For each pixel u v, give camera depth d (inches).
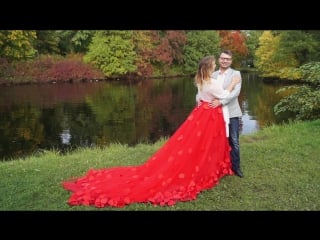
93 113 791.7
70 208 187.9
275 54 1341.0
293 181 218.1
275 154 269.7
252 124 635.5
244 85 1230.3
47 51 1635.1
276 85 1206.3
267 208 185.6
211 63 208.2
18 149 520.4
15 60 1445.6
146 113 790.5
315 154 268.7
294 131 346.0
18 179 231.9
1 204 194.9
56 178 231.3
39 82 1437.0
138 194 192.5
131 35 1630.2
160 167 201.2
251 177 224.8
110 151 308.3
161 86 1334.9
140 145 347.3
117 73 1614.2
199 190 201.2
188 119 208.7
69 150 506.6
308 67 410.9
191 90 1194.0
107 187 198.5
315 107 409.1
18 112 798.5
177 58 1806.1
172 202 188.9
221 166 219.9
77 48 1700.3
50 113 791.1
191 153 201.0
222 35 2166.6
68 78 1505.9
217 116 210.4
